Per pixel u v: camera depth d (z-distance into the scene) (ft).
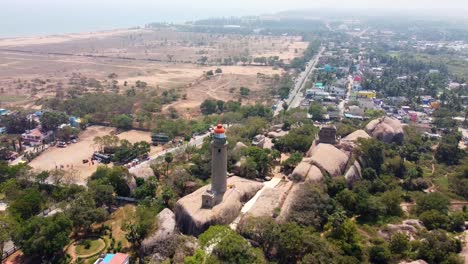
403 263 364.79
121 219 474.90
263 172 563.07
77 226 442.50
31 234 391.24
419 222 447.83
